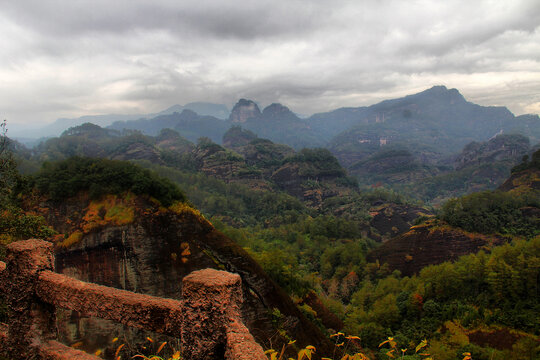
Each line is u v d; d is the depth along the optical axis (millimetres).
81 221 28125
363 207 120000
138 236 28109
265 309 25375
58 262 26344
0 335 3848
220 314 2480
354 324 37344
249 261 28141
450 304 37906
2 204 15602
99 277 27094
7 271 3641
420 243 64625
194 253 28750
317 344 25641
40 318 3686
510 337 32188
